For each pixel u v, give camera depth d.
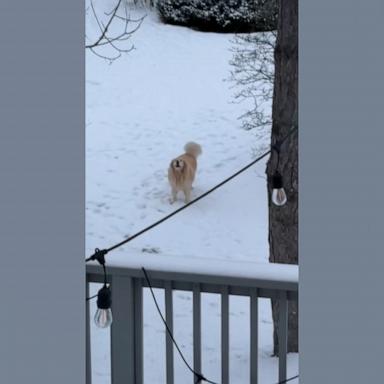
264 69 9.94
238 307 6.00
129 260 2.65
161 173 9.38
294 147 4.70
